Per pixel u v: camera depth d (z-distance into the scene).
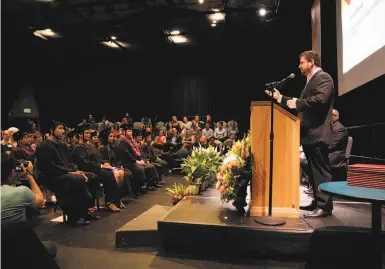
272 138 2.40
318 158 2.49
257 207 2.62
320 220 2.49
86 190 3.71
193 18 9.41
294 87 8.94
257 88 12.23
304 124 2.55
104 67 13.49
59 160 3.75
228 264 2.32
